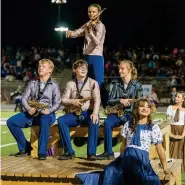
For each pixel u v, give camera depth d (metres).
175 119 11.91
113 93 9.67
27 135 19.72
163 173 8.12
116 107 9.55
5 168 8.65
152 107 7.82
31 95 9.81
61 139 9.60
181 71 44.53
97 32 10.13
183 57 50.00
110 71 43.88
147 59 49.69
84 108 9.70
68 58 47.09
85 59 10.36
